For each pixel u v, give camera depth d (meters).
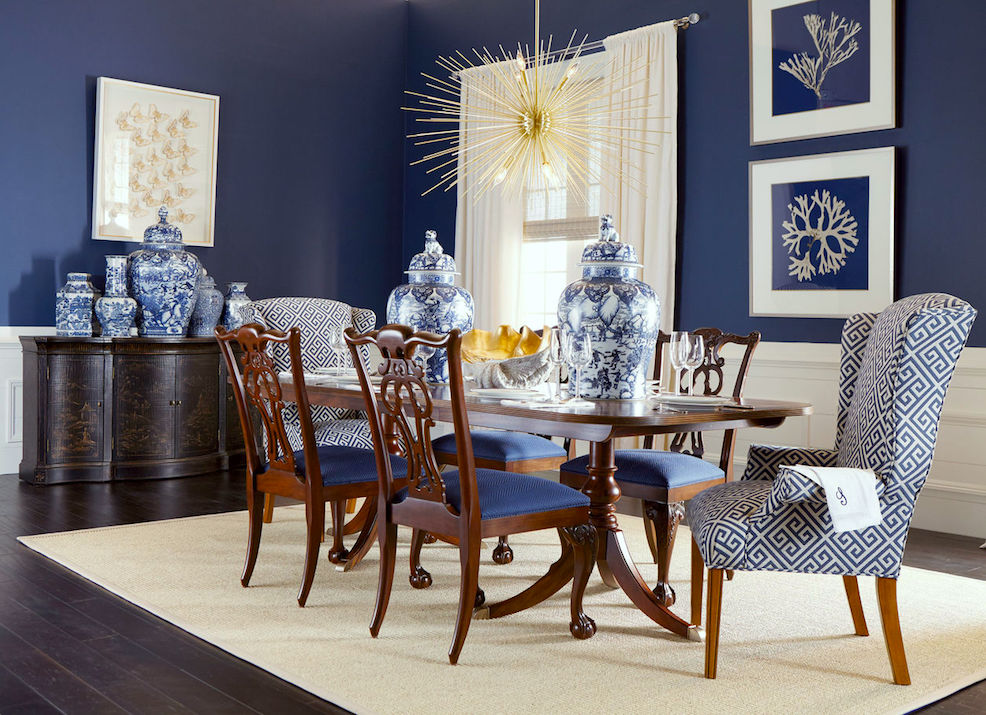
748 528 2.57
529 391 3.12
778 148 5.33
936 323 2.53
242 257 6.74
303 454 3.44
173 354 5.74
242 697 2.47
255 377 3.36
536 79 4.18
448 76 7.27
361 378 2.94
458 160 6.96
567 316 3.26
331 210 7.21
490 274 6.71
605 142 5.51
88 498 5.05
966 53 4.62
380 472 2.96
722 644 2.92
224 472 5.98
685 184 5.79
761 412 2.89
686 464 3.44
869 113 4.93
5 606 3.21
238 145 6.69
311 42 7.05
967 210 4.62
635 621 3.14
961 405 4.63
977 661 2.79
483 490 2.84
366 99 7.38
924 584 3.65
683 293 5.81
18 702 2.41
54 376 5.43
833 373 5.07
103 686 2.53
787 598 3.44
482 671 2.66
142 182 6.20
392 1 7.50
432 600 3.34
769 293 5.35
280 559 3.86
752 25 5.38
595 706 2.41
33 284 5.84
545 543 4.23
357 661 2.72
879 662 2.77
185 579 3.54
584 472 3.56
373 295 7.49
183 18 6.39
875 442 2.61
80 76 5.97
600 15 6.23
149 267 5.77
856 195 4.98
